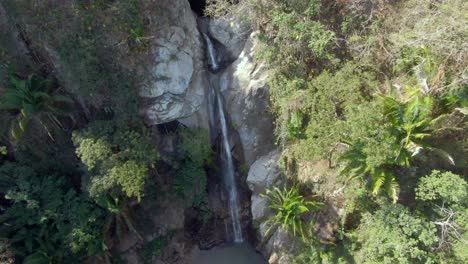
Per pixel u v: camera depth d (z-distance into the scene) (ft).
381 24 38.04
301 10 40.57
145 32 43.09
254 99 49.60
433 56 33.73
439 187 33.24
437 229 35.42
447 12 33.94
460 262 33.88
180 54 47.01
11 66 45.44
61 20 40.34
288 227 45.68
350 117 34.71
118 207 45.03
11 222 46.19
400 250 34.30
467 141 35.17
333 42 40.16
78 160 49.80
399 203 37.06
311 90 41.45
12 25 44.21
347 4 39.22
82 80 43.86
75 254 47.93
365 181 38.58
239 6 43.70
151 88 46.09
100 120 45.78
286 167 48.03
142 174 42.60
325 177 43.32
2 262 43.14
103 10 39.91
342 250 42.70
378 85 39.01
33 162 50.34
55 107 45.70
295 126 42.42
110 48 42.32
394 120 33.09
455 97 33.01
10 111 47.47
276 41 42.47
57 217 46.52
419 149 33.37
